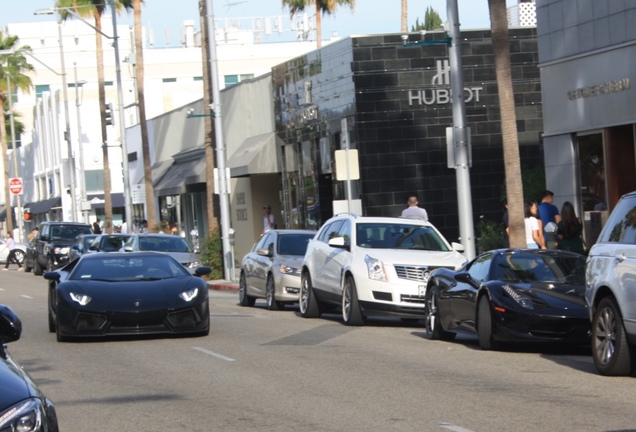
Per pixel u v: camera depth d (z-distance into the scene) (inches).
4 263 2753.4
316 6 2539.4
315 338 767.7
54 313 829.2
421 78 1464.1
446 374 562.6
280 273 1039.0
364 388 515.8
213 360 641.6
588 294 561.6
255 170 1739.7
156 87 3292.3
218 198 1704.0
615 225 548.4
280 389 519.2
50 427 257.4
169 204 2561.5
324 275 928.3
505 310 644.7
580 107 1047.6
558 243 967.6
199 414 454.3
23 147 4448.8
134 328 745.0
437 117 1469.0
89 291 753.6
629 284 510.3
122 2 2436.0
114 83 4370.1
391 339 757.9
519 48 1526.8
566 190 1081.4
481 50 1504.7
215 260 1651.1
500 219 1509.6
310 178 1620.3
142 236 1343.5
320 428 414.6
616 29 983.0
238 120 1946.4
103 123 2443.4
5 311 302.4
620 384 514.0
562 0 1060.5
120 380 565.9
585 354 654.5
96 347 727.1
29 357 679.7
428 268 842.8
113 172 3560.5
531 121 1531.7
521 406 454.3
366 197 1454.2
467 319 695.7
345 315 873.5
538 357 637.9
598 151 1039.0
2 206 4741.6
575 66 1050.1
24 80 3592.5
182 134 2293.3
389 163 1459.2
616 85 987.3
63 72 2741.1
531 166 1531.7
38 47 4458.7
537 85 1531.7
